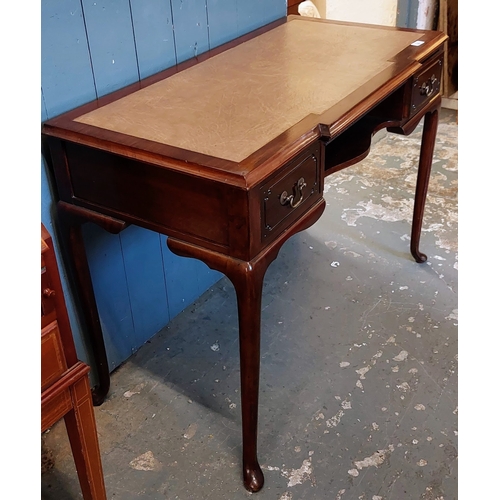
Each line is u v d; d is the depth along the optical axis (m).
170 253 1.76
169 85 1.39
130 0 1.34
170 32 1.48
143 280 1.69
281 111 1.22
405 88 1.54
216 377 1.66
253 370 1.20
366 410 1.53
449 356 1.69
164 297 1.80
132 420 1.53
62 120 1.22
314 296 1.94
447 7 2.99
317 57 1.52
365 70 1.42
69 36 1.24
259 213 1.05
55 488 1.36
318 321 1.83
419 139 2.92
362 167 2.69
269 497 1.33
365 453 1.42
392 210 2.38
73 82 1.28
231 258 1.09
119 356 1.69
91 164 1.20
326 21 1.81
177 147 1.09
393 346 1.73
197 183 1.05
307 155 1.15
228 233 1.07
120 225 1.24
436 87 1.71
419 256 2.06
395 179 2.59
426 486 1.34
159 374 1.67
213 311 1.90
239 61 1.52
